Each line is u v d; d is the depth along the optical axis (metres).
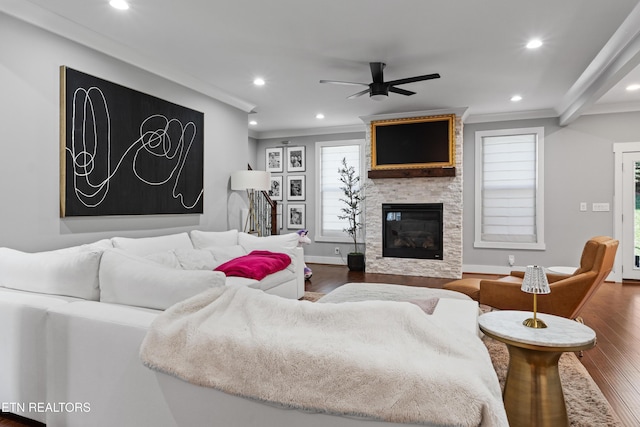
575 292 2.81
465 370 1.08
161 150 3.96
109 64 3.44
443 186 5.97
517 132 6.08
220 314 1.47
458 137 5.85
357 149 7.19
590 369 2.69
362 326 1.30
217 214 4.88
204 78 4.37
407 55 3.74
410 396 1.05
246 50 3.60
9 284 2.11
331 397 1.13
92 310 1.64
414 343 1.22
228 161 5.10
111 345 1.52
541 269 1.97
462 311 2.25
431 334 1.22
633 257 5.59
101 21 3.02
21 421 1.93
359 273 6.39
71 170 3.08
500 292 3.10
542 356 1.82
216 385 1.27
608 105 5.57
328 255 7.44
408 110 5.93
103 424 1.57
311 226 7.57
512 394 1.92
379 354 1.16
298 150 7.64
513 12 2.91
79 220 3.19
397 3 2.77
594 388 2.34
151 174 3.84
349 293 3.14
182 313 1.49
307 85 4.64
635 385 2.44
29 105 2.82
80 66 3.18
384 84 3.86
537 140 5.98
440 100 5.35
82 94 3.16
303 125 7.12
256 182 4.95
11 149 2.71
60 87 3.02
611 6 2.81
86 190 3.20
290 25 3.11
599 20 3.02
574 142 5.82
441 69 4.12
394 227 6.34
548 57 3.78
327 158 7.43
